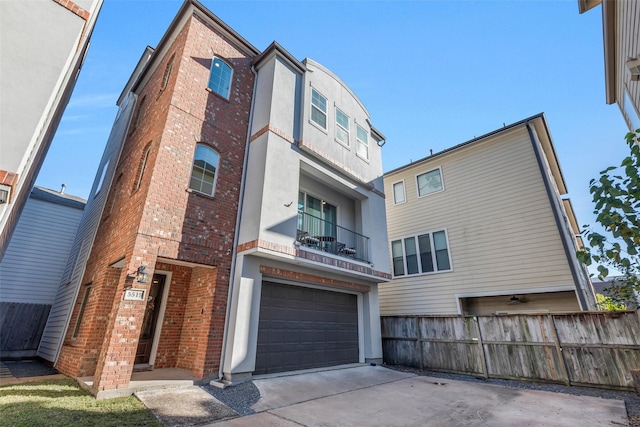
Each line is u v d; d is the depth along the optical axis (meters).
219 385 6.02
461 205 12.83
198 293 7.71
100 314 7.01
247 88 9.49
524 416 4.97
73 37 4.36
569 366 7.30
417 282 13.20
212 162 7.93
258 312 7.16
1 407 4.36
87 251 9.66
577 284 9.55
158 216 6.54
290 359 7.65
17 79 3.87
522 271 10.70
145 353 7.29
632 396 6.21
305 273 8.45
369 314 10.20
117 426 3.96
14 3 4.05
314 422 4.66
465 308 12.09
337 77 11.27
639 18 4.91
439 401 5.85
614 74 7.40
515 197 11.53
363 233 10.99
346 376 7.76
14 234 12.62
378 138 12.85
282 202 7.90
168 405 4.90
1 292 11.78
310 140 9.18
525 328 8.02
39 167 8.91
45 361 9.47
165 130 7.18
